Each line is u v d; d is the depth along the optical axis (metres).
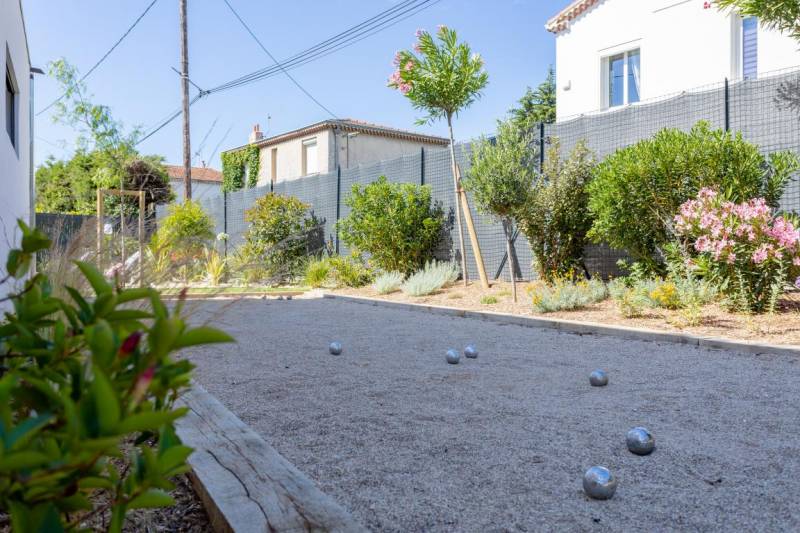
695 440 2.84
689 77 11.46
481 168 8.83
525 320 7.19
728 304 6.49
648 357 4.98
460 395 3.79
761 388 3.85
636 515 2.03
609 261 9.11
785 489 2.24
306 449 2.76
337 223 13.19
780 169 6.91
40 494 0.73
